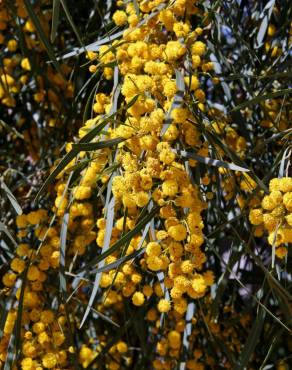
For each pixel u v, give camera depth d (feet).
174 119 1.20
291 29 1.71
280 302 1.32
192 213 1.19
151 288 1.43
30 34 2.07
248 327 1.84
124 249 1.23
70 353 1.53
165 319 1.58
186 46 1.34
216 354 1.75
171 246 1.19
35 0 1.74
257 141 1.75
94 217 1.60
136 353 1.97
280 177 1.29
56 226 1.62
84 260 1.80
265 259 1.88
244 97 1.77
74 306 1.82
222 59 1.62
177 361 1.61
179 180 1.19
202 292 1.18
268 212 1.29
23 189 2.07
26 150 2.21
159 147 1.15
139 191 1.15
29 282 1.53
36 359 1.51
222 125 1.65
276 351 1.76
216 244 1.71
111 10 1.88
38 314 1.51
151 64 1.27
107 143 1.20
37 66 1.79
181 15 1.44
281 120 1.72
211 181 1.58
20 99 2.15
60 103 2.02
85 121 1.53
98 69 1.54
